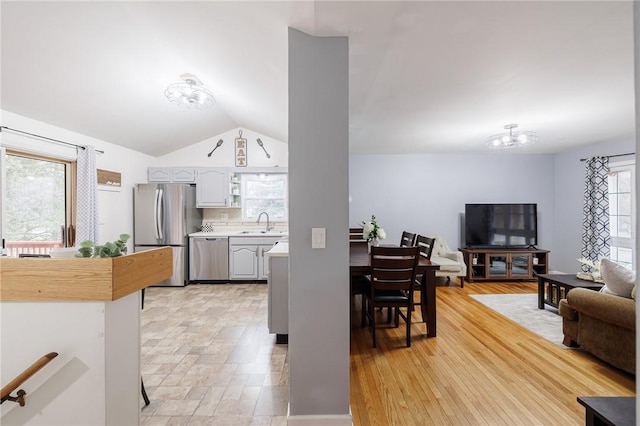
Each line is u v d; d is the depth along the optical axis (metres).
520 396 2.09
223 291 4.78
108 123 3.93
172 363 2.55
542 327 3.30
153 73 3.13
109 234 4.46
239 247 5.21
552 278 3.72
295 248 1.77
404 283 2.84
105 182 4.38
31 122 3.30
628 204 4.62
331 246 1.77
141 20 2.24
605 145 4.87
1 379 1.15
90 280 1.13
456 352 2.74
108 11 2.16
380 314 3.80
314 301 1.78
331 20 1.62
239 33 2.03
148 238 5.00
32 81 2.78
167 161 5.66
